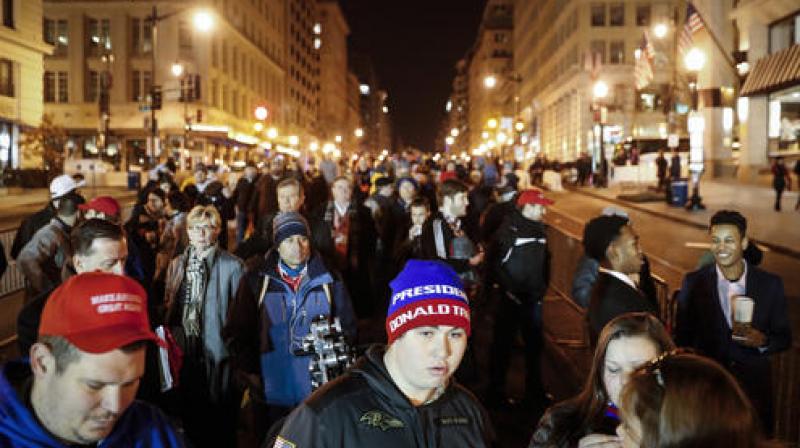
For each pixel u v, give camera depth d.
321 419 2.48
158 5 60.94
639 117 68.56
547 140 89.69
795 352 4.88
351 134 172.62
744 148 38.09
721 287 4.47
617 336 2.78
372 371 2.57
